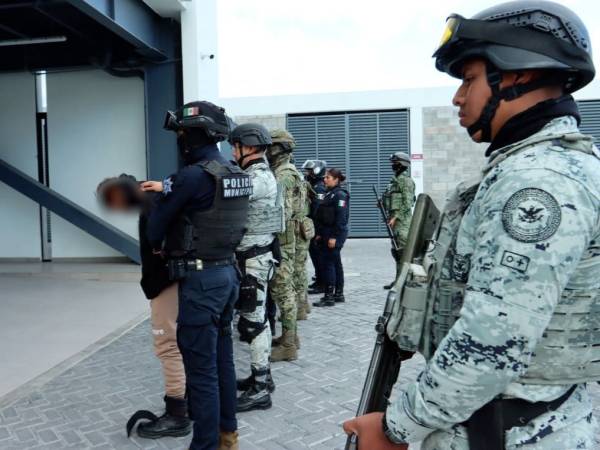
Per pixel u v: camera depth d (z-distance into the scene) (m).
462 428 1.13
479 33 1.09
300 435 3.12
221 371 2.69
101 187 2.72
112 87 9.55
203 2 9.18
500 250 0.99
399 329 1.26
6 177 9.32
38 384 4.00
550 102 1.10
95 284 7.96
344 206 6.71
